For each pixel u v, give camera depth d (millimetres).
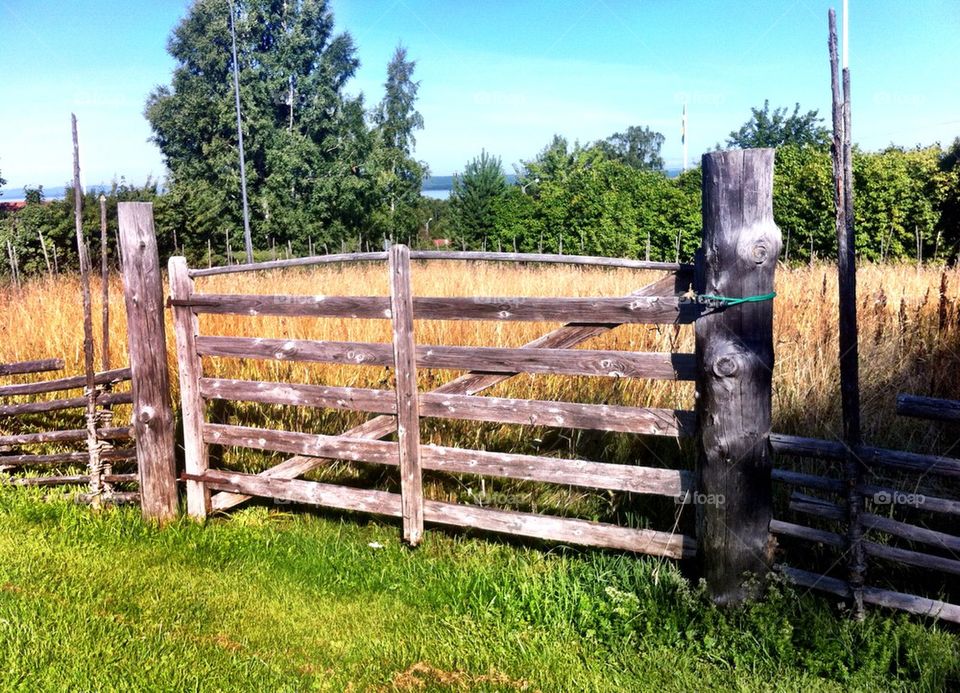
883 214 16234
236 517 5438
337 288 9828
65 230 19422
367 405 4863
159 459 5344
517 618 4000
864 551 3725
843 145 3463
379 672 3590
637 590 4039
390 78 50094
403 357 4641
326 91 44844
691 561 4203
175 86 45812
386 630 3994
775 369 6004
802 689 3314
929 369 5770
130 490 6176
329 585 4500
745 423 3686
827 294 7715
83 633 3760
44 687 3299
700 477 3873
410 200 49719
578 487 5223
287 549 4926
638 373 4078
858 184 16516
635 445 5430
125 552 4910
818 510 3801
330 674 3592
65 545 4965
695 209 21609
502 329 6738
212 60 43750
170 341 7703
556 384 6051
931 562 3572
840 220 3521
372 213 45188
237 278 11352
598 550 4578
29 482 5953
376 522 5250
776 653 3543
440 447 4684
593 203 24328
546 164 36000
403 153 48094
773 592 3754
